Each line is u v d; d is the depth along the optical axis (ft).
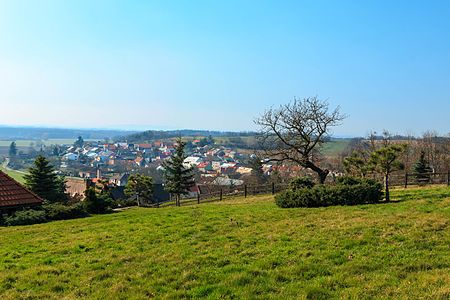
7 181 96.22
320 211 68.59
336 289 31.63
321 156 133.08
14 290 35.14
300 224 57.16
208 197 158.81
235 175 290.35
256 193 139.23
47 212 93.30
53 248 51.47
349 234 48.44
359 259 38.63
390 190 98.58
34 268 41.39
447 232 46.29
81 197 180.04
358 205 72.74
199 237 53.31
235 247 46.32
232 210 79.20
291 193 78.48
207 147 556.10
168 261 41.83
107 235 57.93
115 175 404.16
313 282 33.24
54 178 169.17
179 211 83.82
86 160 550.36
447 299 27.89
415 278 32.71
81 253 48.11
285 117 115.75
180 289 33.35
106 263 42.55
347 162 125.59
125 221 72.54
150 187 235.20
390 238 45.32
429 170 164.55
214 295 31.45
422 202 70.54
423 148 203.72
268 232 53.52
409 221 53.01
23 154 611.47
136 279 36.58
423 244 42.14
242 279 34.47
